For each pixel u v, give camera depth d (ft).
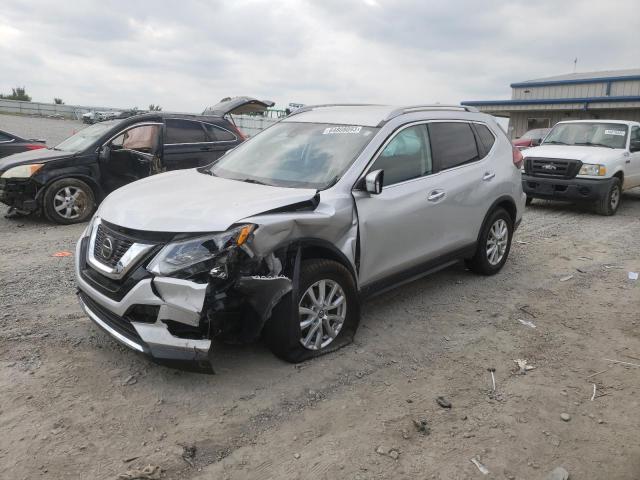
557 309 17.63
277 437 10.47
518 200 20.88
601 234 29.17
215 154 32.07
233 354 13.46
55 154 28.60
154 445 10.06
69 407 11.08
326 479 9.39
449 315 16.76
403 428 10.89
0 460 9.46
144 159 29.25
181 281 10.82
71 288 17.93
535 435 10.84
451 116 18.31
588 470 9.88
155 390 11.83
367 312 16.72
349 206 13.61
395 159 15.47
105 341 13.98
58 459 9.56
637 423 11.37
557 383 12.91
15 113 168.14
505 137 20.84
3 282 18.38
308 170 14.67
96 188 29.12
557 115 89.45
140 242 11.41
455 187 17.28
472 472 9.69
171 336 11.07
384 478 9.46
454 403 11.88
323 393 12.02
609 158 34.06
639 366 13.87
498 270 20.97
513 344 14.94
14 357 12.98
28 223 28.73
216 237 11.12
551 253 24.63
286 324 12.35
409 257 15.84
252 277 11.37
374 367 13.26
